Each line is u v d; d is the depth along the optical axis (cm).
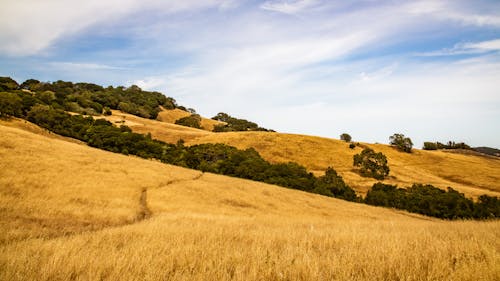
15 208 1886
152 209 2702
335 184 7219
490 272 425
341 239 819
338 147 11425
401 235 873
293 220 2020
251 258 544
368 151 9538
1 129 4484
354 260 524
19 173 2798
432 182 8862
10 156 3247
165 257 549
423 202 6075
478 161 11725
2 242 852
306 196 5228
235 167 7312
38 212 1909
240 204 3747
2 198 2050
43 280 430
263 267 477
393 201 6512
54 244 689
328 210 4316
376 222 1775
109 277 433
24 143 4025
